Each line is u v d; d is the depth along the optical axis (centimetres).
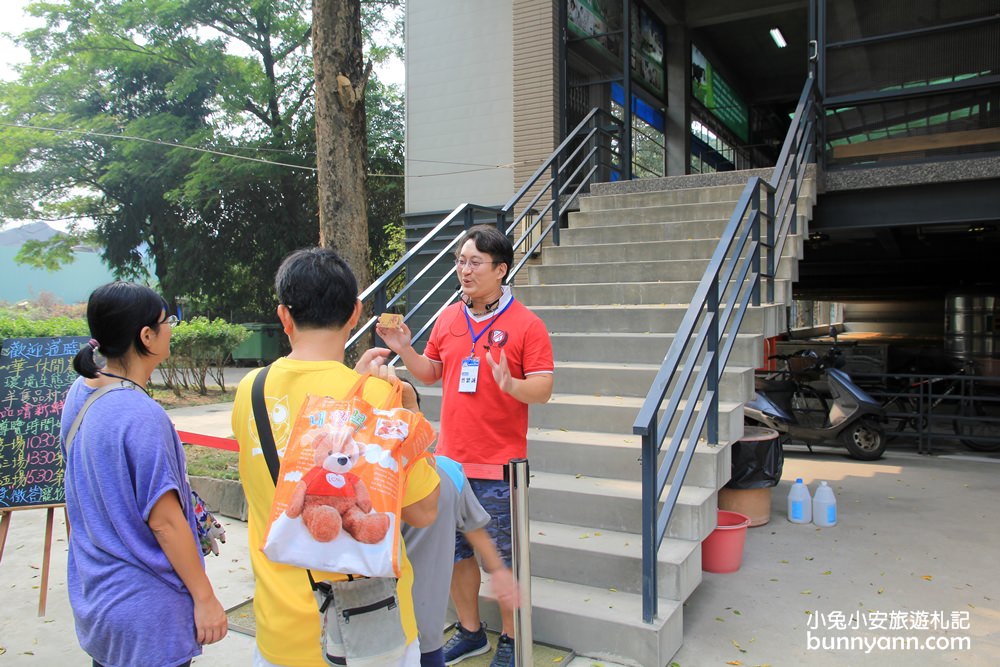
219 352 1216
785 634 337
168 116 2030
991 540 475
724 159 1373
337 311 174
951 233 852
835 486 625
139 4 2058
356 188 593
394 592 163
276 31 2120
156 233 2188
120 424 186
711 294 375
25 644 339
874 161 696
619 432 424
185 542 186
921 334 1631
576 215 707
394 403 166
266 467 164
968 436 752
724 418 392
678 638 316
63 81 2133
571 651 307
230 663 316
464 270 287
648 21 1029
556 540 347
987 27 656
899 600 377
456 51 1038
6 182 2083
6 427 367
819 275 1248
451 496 244
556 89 931
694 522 343
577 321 535
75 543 192
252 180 1916
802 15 1195
